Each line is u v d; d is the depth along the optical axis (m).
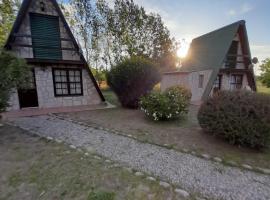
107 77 10.74
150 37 22.86
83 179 2.89
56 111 8.60
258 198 2.54
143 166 3.39
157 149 4.20
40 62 8.80
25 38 8.67
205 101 5.02
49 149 4.09
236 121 4.16
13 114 7.83
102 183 2.79
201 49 15.54
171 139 4.87
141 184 2.78
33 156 3.72
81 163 3.44
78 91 10.30
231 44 12.48
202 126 5.04
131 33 21.03
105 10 18.92
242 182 2.92
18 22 8.25
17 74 5.09
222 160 3.65
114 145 4.42
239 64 13.74
